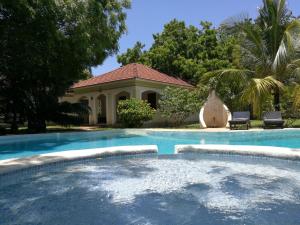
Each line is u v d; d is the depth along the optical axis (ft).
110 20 47.11
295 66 47.60
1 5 32.22
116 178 18.99
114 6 47.67
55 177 19.31
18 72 45.24
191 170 21.04
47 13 33.71
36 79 49.57
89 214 12.80
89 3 38.78
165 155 26.53
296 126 44.86
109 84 64.80
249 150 23.85
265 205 13.64
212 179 18.52
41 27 35.19
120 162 24.07
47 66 43.11
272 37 50.88
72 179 18.81
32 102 51.70
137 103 53.01
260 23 53.62
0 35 36.73
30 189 16.67
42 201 14.60
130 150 25.93
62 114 52.95
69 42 38.78
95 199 14.89
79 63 44.78
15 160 20.59
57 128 59.67
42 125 52.49
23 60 40.29
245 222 11.66
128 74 63.10
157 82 62.80
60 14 34.60
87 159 23.54
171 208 13.51
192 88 72.90
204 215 12.51
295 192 15.60
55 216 12.60
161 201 14.51
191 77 81.10
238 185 17.07
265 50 51.44
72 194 15.72
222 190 16.17
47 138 39.78
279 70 48.65
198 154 26.11
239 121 41.96
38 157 21.83
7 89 50.01
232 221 11.80
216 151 25.40
